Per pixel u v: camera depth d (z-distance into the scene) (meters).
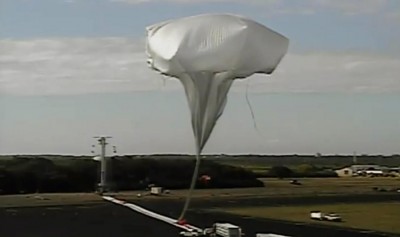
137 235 46.84
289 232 48.38
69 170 112.06
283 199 87.25
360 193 98.38
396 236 46.12
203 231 48.25
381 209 70.44
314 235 46.41
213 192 102.62
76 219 60.44
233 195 95.75
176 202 84.00
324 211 67.69
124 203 82.38
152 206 77.56
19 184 107.38
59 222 57.34
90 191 111.06
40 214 66.31
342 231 49.25
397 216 62.00
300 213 65.75
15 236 46.47
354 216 62.53
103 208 74.69
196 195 95.44
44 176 109.75
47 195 100.75
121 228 52.00
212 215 63.28
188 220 57.84
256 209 71.44
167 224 54.50
